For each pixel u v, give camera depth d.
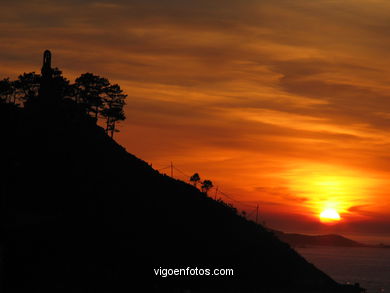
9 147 149.00
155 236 143.62
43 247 114.56
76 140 163.88
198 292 127.50
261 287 147.62
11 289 96.62
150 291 117.25
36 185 139.62
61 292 100.12
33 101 167.38
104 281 111.62
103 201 145.62
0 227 116.06
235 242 165.12
